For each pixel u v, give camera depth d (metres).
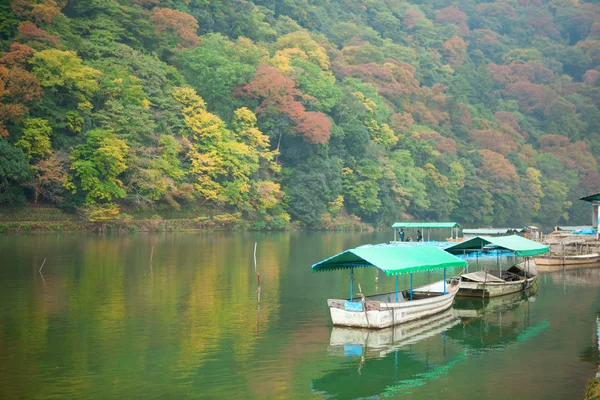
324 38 160.12
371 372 20.20
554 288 39.50
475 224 147.75
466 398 17.78
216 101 106.94
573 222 168.62
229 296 33.47
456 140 157.00
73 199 77.44
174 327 25.84
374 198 116.62
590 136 193.88
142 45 107.38
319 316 28.53
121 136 81.12
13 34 85.56
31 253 51.19
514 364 21.28
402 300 30.03
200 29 129.12
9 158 69.25
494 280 36.59
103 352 21.92
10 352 21.77
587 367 20.91
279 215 101.44
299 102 109.25
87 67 82.69
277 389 18.41
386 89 152.38
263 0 164.25
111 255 51.44
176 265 46.16
